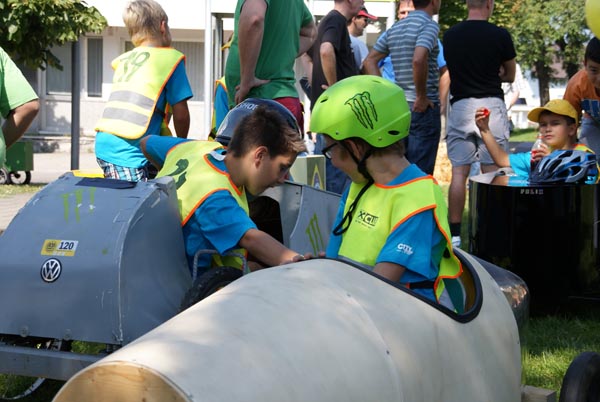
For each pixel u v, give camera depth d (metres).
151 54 5.45
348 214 3.48
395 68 8.15
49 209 3.69
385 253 3.25
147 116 5.33
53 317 3.54
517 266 5.99
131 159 5.34
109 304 3.48
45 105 25.50
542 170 6.07
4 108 5.57
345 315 2.51
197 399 1.94
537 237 5.94
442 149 14.93
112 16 23.92
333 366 2.29
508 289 3.74
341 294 2.61
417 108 7.88
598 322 5.96
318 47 8.42
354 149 3.37
